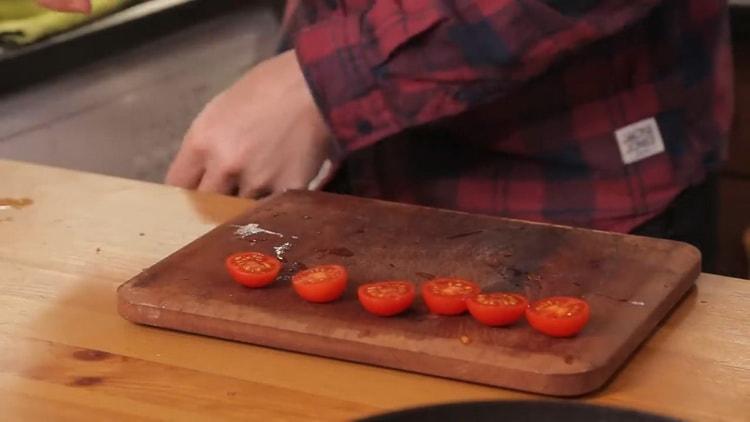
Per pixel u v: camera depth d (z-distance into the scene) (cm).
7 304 75
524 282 73
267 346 69
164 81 146
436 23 91
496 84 93
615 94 103
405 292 69
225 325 70
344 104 95
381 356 66
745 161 172
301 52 96
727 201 175
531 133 104
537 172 106
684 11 103
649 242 79
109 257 83
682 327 71
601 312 69
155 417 61
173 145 137
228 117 101
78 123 136
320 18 109
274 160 100
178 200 94
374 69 94
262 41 156
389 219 85
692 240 108
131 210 92
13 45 137
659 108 104
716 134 108
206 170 102
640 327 67
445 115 94
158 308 71
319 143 101
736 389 63
